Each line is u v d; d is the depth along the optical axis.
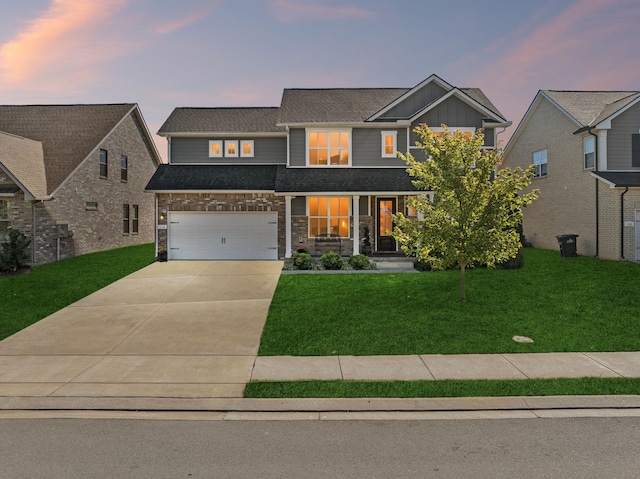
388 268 16.52
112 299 12.00
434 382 6.34
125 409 5.62
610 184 17.30
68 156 20.88
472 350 7.71
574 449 4.59
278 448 4.64
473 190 10.09
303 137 19.67
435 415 5.45
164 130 20.80
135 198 27.09
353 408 5.62
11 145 19.02
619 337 8.25
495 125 18.98
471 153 10.45
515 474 4.12
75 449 4.61
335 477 4.08
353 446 4.68
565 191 20.66
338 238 19.39
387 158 19.48
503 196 10.19
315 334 8.65
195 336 8.80
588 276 13.76
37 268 16.80
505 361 7.19
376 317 9.69
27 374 6.76
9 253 15.21
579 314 9.69
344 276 14.62
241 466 4.28
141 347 8.12
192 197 19.28
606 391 6.01
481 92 22.34
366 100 21.59
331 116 19.86
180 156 21.11
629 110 18.36
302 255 16.36
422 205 10.87
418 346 7.93
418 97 19.69
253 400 5.83
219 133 20.84
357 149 19.53
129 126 25.97
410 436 4.89
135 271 16.41
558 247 21.25
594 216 18.69
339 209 19.53
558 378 6.45
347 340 8.28
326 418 5.38
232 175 19.98
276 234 19.41
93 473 4.16
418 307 10.43
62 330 9.21
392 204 19.70
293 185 17.89
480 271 15.05
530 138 23.75
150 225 29.45
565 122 20.58
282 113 20.14
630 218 17.38
